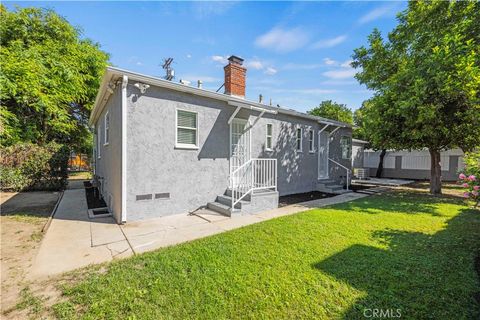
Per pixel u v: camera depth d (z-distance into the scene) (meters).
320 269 2.91
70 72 12.36
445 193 9.44
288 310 2.19
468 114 6.86
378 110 8.81
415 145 8.86
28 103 10.69
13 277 2.82
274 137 8.79
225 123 7.07
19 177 9.64
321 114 22.28
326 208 6.54
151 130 5.55
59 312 2.17
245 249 3.55
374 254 3.36
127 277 2.75
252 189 6.29
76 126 15.53
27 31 12.48
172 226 4.95
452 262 3.10
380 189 10.88
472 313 2.11
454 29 7.21
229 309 2.21
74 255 3.45
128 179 5.21
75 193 9.49
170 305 2.27
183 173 6.12
